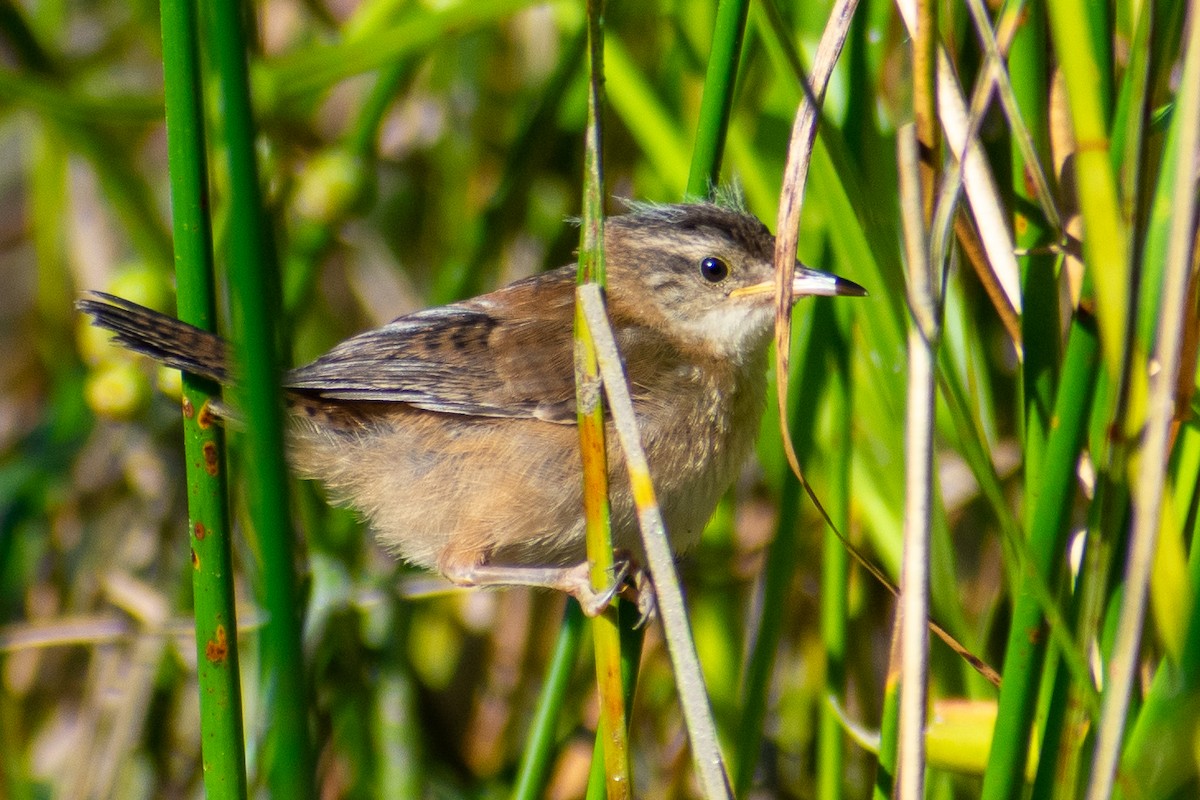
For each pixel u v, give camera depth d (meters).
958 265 7.47
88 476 11.35
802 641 10.07
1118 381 5.09
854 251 7.43
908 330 5.80
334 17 12.09
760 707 7.64
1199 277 5.35
